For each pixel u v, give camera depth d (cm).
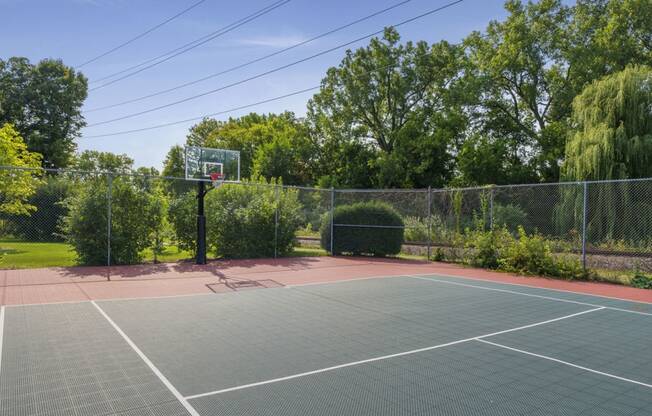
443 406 411
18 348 563
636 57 2930
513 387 462
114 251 1416
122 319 727
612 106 2033
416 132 3581
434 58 3697
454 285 1162
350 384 461
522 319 783
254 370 497
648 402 429
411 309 851
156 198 1491
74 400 409
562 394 446
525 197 2409
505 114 3750
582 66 3020
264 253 1733
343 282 1180
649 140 1922
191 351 561
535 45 3403
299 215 1883
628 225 1872
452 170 3741
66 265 1414
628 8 2923
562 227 1988
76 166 4906
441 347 604
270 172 4441
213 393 430
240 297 943
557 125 3181
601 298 1009
